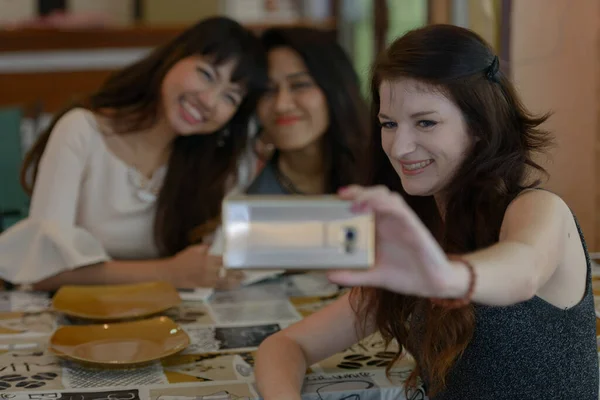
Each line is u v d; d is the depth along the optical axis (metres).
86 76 4.26
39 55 4.18
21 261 1.89
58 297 1.64
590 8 2.12
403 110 1.05
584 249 1.12
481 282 0.78
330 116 2.12
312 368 1.34
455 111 1.04
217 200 2.12
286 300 1.74
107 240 2.08
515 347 1.09
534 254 0.89
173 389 1.22
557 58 2.18
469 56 1.04
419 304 1.21
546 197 1.06
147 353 1.35
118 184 2.06
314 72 2.07
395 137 1.06
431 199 1.23
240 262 0.68
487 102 1.06
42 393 1.20
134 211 2.08
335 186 2.20
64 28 4.16
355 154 2.13
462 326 1.09
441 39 1.05
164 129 2.07
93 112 2.06
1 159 2.87
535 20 2.20
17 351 1.39
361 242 0.68
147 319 1.53
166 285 1.72
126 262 1.89
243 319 1.59
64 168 1.98
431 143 1.05
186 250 1.89
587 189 2.20
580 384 1.11
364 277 0.74
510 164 1.09
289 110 2.08
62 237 1.88
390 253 0.74
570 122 2.19
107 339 1.41
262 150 2.28
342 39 4.41
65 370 1.30
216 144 2.11
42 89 4.21
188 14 5.07
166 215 2.08
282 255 0.68
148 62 2.05
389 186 1.26
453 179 1.09
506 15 2.23
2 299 1.76
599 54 2.12
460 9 2.64
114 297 1.66
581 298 1.12
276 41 2.11
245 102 2.08
